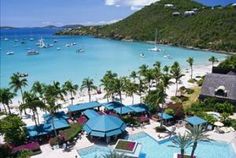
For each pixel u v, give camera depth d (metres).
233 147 47.69
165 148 48.66
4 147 46.75
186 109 65.12
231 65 104.12
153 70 83.69
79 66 141.38
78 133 54.78
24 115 67.56
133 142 46.47
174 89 87.94
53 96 57.75
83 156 46.62
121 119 59.00
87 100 78.94
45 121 59.34
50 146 50.28
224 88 66.12
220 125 53.78
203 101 68.19
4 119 52.09
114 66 141.12
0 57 174.38
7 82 105.81
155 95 57.84
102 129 50.59
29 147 48.00
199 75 110.31
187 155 43.75
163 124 58.44
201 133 41.16
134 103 75.50
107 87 68.75
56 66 141.50
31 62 155.00
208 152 46.69
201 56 178.88
